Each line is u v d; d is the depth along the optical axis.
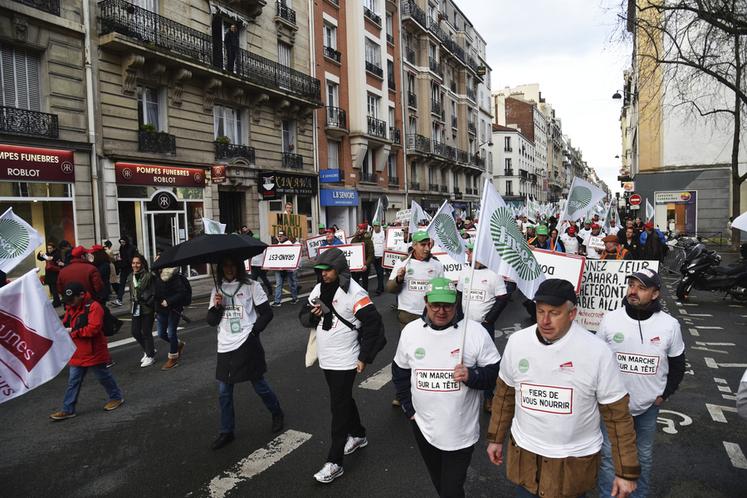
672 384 3.45
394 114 34.25
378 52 31.58
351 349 4.25
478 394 3.07
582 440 2.55
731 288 11.38
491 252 3.40
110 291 13.23
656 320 3.47
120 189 15.48
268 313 4.93
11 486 4.15
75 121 14.16
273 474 4.25
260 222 21.62
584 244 14.59
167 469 4.38
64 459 4.62
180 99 17.53
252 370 4.82
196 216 18.14
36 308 3.80
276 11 22.61
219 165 18.81
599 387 2.50
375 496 3.87
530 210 27.14
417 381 3.05
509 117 86.25
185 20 17.81
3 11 12.45
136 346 8.78
